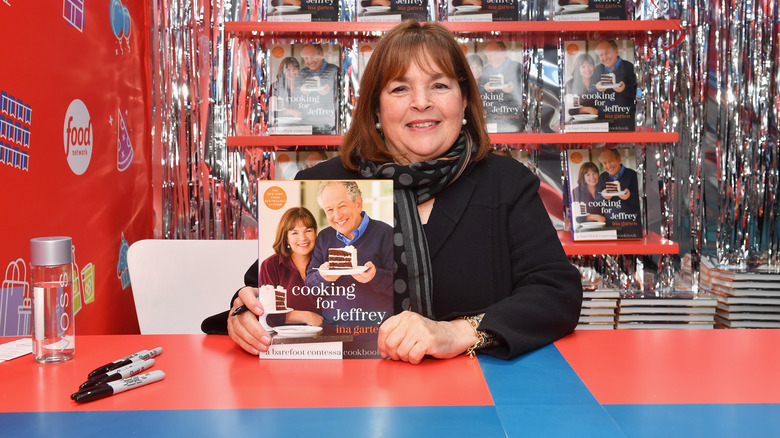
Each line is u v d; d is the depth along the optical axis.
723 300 2.49
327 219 1.04
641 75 2.70
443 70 1.38
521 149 2.68
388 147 1.53
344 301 1.04
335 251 1.04
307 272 1.04
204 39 2.71
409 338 1.00
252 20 2.71
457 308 1.41
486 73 2.53
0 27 1.54
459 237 1.42
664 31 2.58
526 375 0.94
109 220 2.28
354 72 2.67
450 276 1.42
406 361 1.01
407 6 2.53
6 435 0.73
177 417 0.78
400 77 1.38
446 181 1.42
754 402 0.82
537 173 2.69
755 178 2.70
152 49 2.71
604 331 1.22
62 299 1.02
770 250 2.72
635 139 2.47
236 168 2.75
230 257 1.91
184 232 2.76
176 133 2.74
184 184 2.75
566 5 2.54
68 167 1.93
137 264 1.86
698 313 2.46
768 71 2.67
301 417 0.78
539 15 2.66
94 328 2.14
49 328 1.01
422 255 1.36
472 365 1.00
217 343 1.14
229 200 2.75
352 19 2.65
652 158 2.72
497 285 1.42
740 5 2.66
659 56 2.69
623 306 2.48
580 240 2.53
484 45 2.54
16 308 1.59
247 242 1.91
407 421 0.76
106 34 2.26
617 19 2.54
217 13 2.71
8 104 1.57
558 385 0.89
